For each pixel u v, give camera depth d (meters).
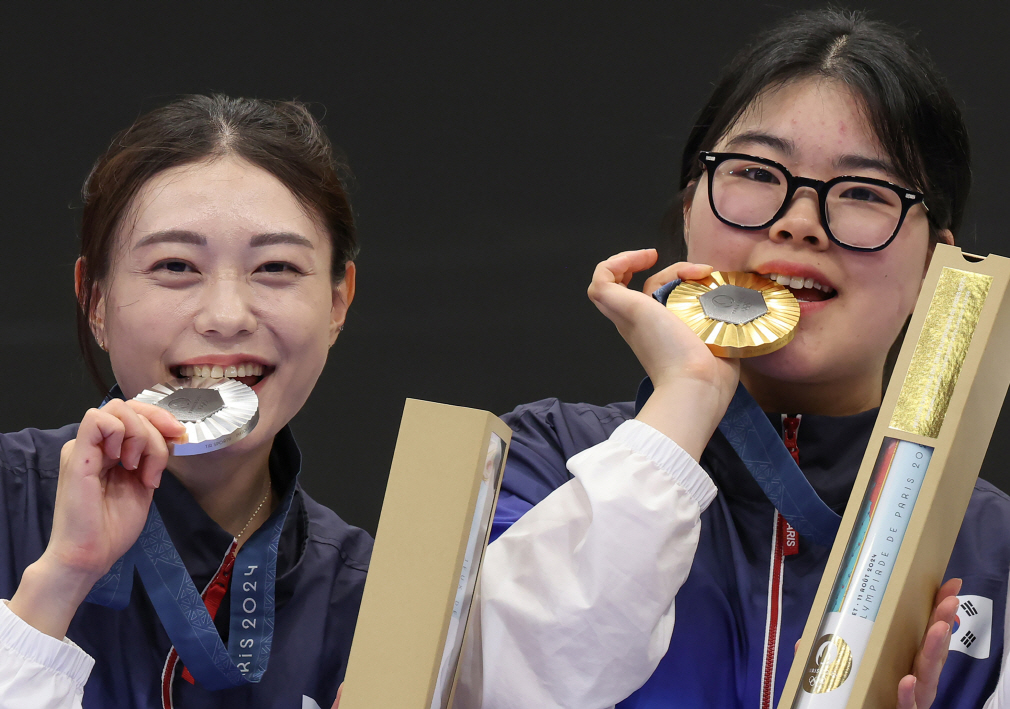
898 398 3.74
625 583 4.15
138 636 4.86
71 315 8.67
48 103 8.68
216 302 4.66
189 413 4.24
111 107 8.69
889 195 4.74
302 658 5.05
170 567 4.78
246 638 4.89
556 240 8.60
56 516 4.09
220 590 5.04
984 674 4.66
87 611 4.82
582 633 4.15
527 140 8.65
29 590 3.98
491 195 8.67
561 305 8.59
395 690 3.39
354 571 5.43
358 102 8.72
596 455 4.39
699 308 4.72
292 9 8.71
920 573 3.64
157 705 4.78
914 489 3.62
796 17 5.35
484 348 8.63
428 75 8.70
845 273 4.75
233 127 4.99
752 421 4.78
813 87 4.81
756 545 4.93
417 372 8.67
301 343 4.85
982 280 3.73
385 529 3.50
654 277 4.97
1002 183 7.89
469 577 3.63
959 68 7.95
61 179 8.69
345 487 8.66
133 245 4.72
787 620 4.70
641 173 8.53
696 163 5.30
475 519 3.55
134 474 4.22
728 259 4.91
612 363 8.55
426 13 8.68
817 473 5.03
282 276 4.83
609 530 4.19
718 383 4.53
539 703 4.16
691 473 4.33
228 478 5.04
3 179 8.66
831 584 3.63
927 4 7.97
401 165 8.72
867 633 3.54
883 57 4.89
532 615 4.21
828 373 4.84
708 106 5.39
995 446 7.80
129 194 4.79
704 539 4.97
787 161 4.81
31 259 8.66
